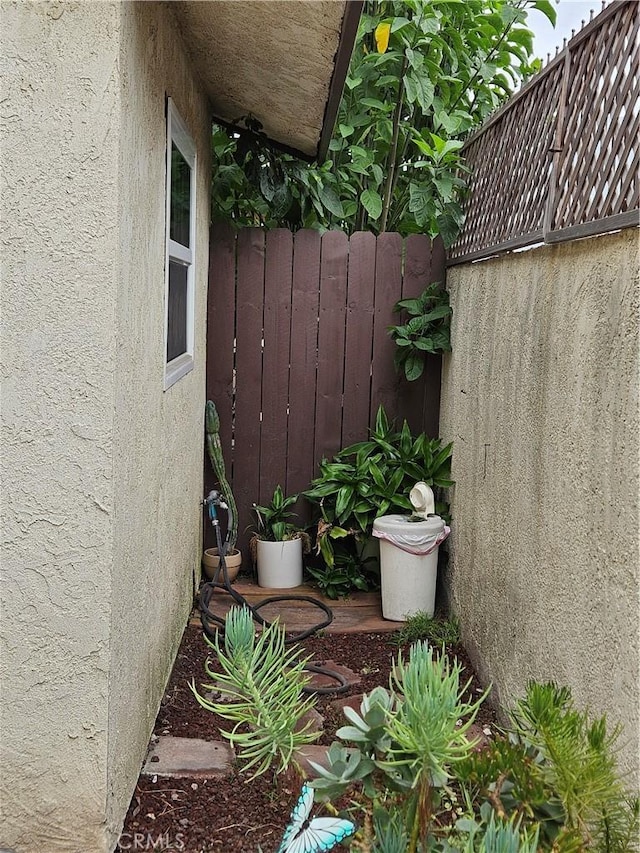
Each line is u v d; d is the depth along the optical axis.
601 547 2.40
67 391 2.38
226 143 5.79
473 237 4.74
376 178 5.80
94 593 2.42
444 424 5.21
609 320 2.40
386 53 5.45
